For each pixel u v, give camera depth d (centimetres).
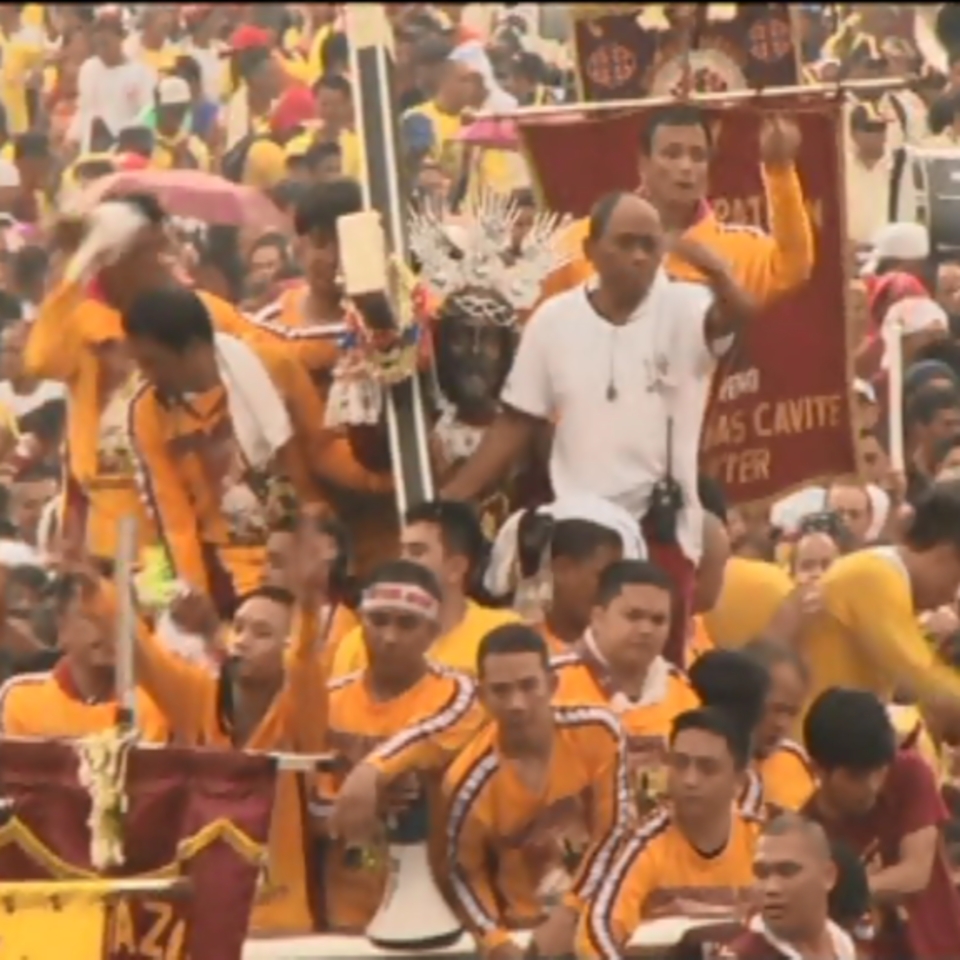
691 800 2291
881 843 2362
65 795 2206
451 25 4869
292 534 2386
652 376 2522
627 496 2522
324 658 2362
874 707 2348
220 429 2522
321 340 2584
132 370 2577
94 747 2195
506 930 2328
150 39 4850
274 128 4528
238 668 2350
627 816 2330
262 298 3294
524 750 2319
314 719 2352
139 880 2195
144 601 2425
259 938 2341
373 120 2606
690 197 2734
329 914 2362
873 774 2341
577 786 2338
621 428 2519
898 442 3038
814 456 2856
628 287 2512
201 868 2202
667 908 2298
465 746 2333
